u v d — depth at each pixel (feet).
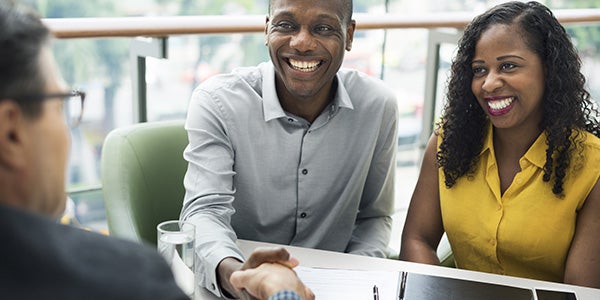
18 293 2.16
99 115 9.65
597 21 10.74
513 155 5.86
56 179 2.65
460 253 6.08
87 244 2.39
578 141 5.59
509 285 4.75
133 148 6.51
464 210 5.96
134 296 2.29
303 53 5.80
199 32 7.95
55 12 12.25
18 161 2.47
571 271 5.48
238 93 6.13
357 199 6.59
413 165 11.23
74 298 2.21
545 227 5.62
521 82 5.61
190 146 6.03
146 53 8.00
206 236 5.15
